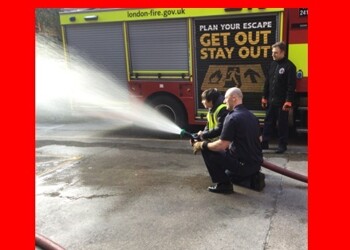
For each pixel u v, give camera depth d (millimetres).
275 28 5773
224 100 4250
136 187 4449
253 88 6141
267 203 3840
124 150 6148
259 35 5902
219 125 4254
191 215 3641
